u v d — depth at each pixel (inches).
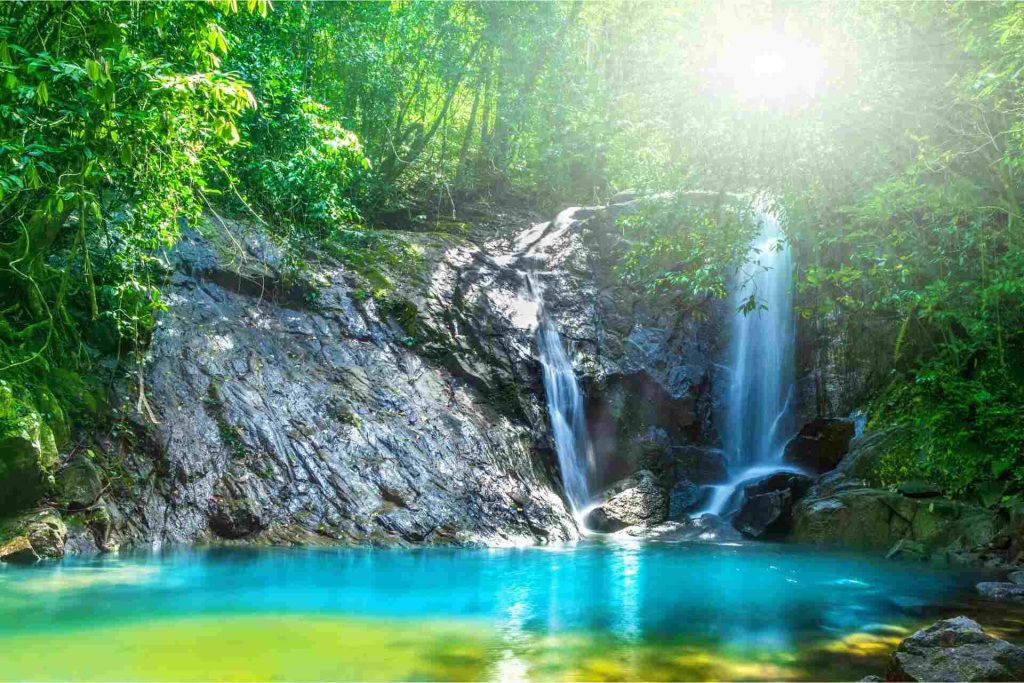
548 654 174.6
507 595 247.0
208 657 165.5
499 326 507.5
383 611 217.3
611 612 223.9
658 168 410.9
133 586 241.1
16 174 278.7
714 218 383.6
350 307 462.0
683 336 602.2
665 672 162.6
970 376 467.5
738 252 377.4
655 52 383.2
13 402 293.3
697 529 455.2
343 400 404.2
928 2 312.7
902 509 398.3
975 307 436.1
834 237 378.3
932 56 318.0
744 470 571.5
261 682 149.4
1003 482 392.8
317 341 434.6
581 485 510.9
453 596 241.8
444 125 820.6
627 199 721.6
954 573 311.0
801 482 474.9
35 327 326.0
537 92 750.5
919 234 404.8
